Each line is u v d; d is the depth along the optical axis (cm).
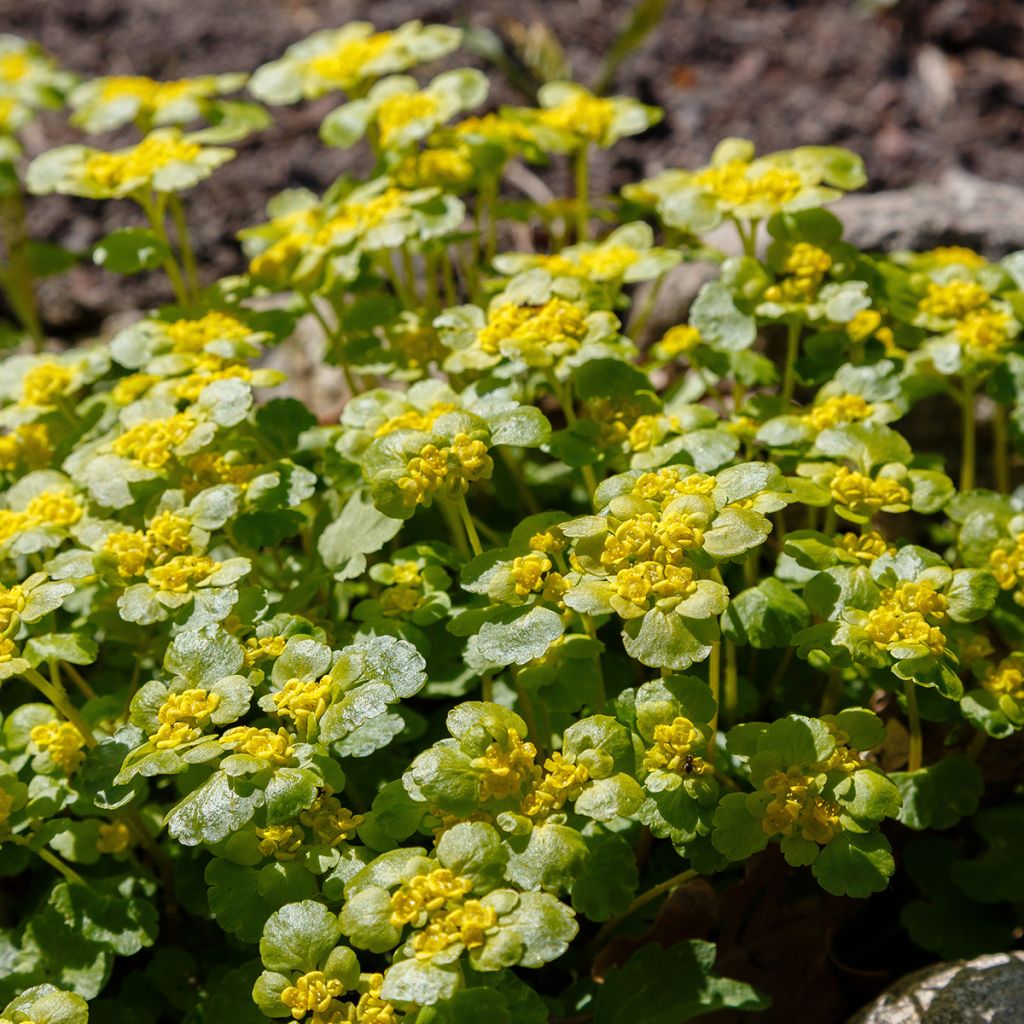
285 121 97
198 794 61
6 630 63
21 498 67
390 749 67
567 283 67
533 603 62
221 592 63
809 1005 65
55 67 92
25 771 65
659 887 63
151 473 65
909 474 65
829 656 63
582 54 98
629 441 66
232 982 63
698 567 62
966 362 68
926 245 77
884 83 95
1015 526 65
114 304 89
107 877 67
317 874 62
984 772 68
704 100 94
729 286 69
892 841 67
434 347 70
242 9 105
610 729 61
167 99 75
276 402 68
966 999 63
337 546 66
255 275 72
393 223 70
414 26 75
